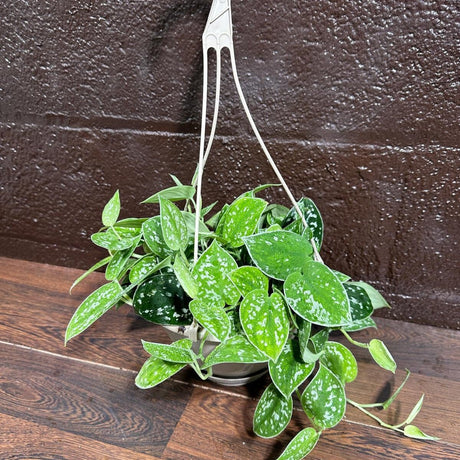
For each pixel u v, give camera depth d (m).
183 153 0.82
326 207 0.80
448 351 0.79
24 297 0.94
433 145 0.71
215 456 0.62
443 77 0.66
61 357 0.79
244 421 0.67
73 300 0.93
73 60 0.78
